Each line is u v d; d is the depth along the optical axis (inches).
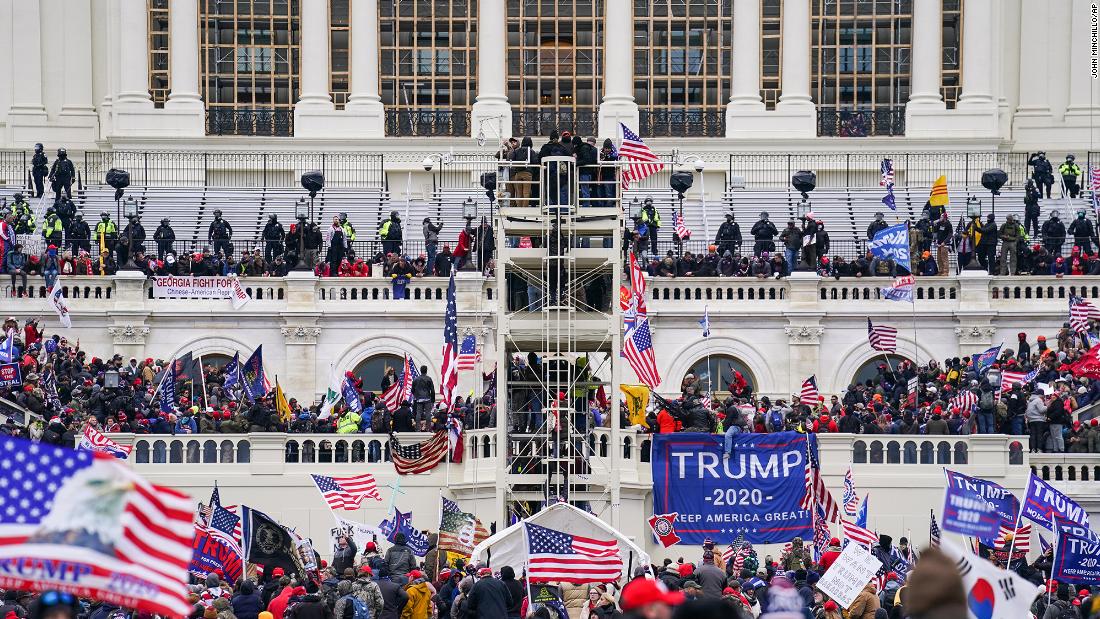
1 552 2534.5
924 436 7224.4
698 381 7819.9
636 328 7500.0
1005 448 7224.4
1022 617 3223.4
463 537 5935.0
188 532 2600.9
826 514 6505.9
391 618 4955.7
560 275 6919.3
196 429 7317.9
